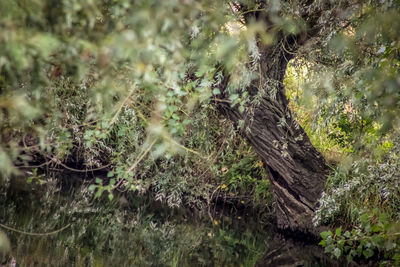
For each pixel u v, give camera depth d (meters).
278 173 4.75
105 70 2.49
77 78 2.71
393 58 3.29
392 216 4.29
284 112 4.45
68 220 4.75
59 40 2.24
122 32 2.20
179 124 3.33
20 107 2.36
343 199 4.42
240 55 3.42
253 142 4.57
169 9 2.29
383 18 2.85
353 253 4.03
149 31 2.19
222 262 4.09
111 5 2.50
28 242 3.83
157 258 4.00
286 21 3.74
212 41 3.21
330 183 4.60
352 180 4.23
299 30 3.94
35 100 2.71
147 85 2.78
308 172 4.61
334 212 4.39
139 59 2.37
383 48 3.43
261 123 4.42
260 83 4.23
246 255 4.38
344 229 4.51
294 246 4.69
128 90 3.14
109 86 2.68
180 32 2.58
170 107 3.32
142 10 2.19
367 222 3.99
